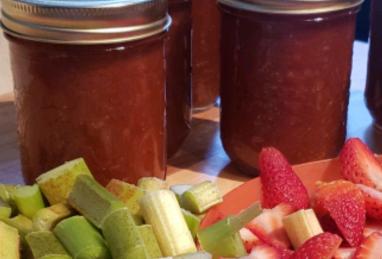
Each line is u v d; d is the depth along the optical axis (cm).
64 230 31
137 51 36
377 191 35
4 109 51
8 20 36
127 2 35
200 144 47
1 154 45
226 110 43
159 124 39
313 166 38
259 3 39
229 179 43
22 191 34
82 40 35
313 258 30
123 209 30
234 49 42
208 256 30
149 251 31
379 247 32
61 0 35
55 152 37
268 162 35
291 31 40
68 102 36
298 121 41
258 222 34
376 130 49
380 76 47
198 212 35
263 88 41
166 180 42
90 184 32
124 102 37
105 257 30
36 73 36
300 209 34
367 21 76
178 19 43
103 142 37
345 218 33
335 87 42
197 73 50
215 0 50
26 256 32
